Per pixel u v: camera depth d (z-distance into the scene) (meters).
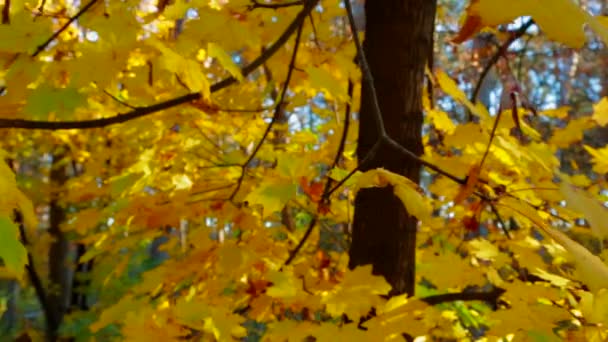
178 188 2.09
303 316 1.91
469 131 1.64
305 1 1.43
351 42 2.19
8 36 1.14
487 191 1.76
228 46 1.36
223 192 1.97
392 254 1.95
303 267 2.01
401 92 1.93
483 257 1.74
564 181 0.88
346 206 2.35
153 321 1.54
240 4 1.40
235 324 1.50
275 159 2.28
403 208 1.96
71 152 5.05
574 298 1.65
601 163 2.17
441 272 1.82
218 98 2.16
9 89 1.20
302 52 2.05
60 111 1.12
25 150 5.41
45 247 7.00
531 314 1.38
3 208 0.76
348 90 2.12
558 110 2.30
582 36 0.66
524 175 1.82
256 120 2.27
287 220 2.95
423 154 1.98
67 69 1.16
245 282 2.16
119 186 1.95
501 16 0.68
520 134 1.46
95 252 2.17
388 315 1.38
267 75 2.54
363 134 1.98
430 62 2.42
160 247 2.47
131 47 1.17
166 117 2.02
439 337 2.44
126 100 1.97
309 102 2.68
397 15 1.95
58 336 5.45
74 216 2.28
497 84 5.62
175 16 1.29
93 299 8.12
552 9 0.67
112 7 1.45
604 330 1.47
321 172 2.68
